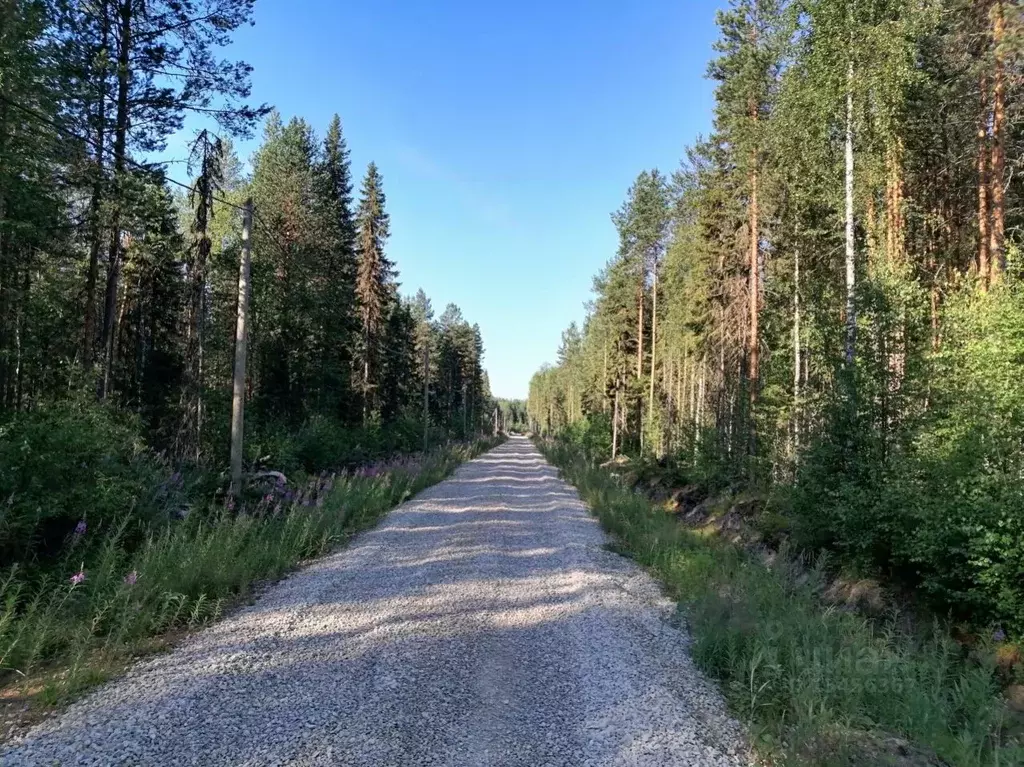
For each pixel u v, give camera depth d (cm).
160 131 1562
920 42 1443
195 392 1608
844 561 1100
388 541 1211
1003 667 740
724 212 2289
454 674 555
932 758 417
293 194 3047
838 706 476
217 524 961
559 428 9244
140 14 1518
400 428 4047
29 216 1488
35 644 541
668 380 3697
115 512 853
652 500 2280
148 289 2444
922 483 961
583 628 705
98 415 961
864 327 1159
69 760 381
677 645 655
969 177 1725
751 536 1378
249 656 577
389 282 4250
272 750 403
